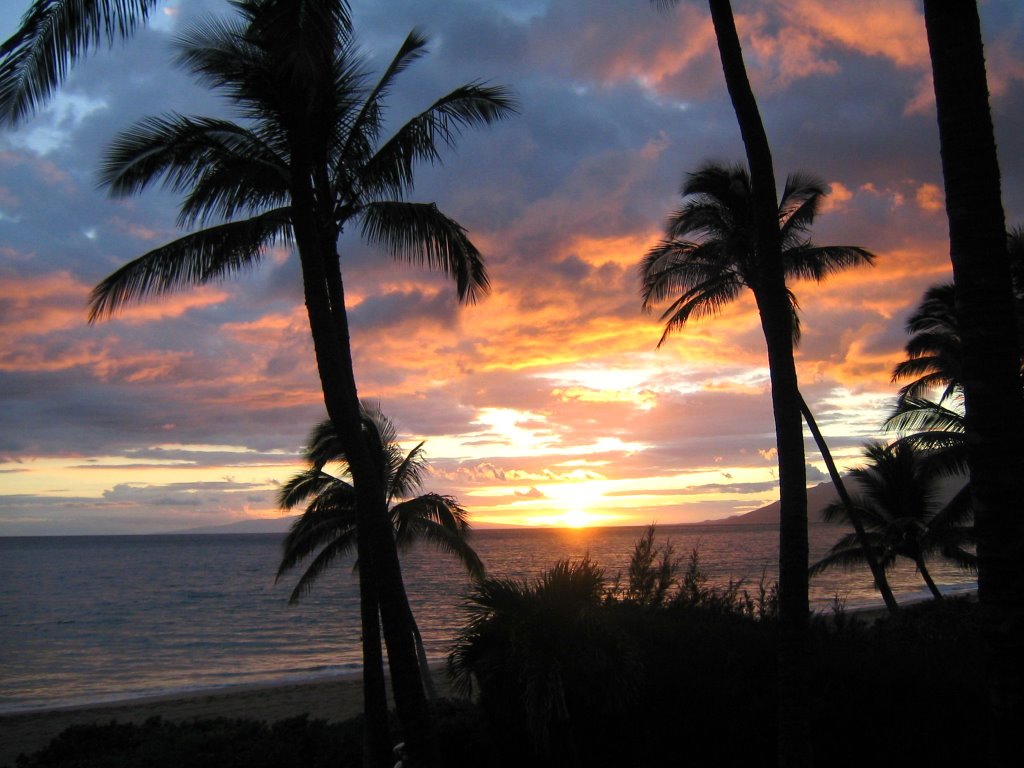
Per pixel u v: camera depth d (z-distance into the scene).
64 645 47.88
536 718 7.05
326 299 8.67
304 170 8.80
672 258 20.30
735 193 18.34
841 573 80.44
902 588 65.06
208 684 33.62
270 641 47.84
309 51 6.85
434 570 103.12
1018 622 4.55
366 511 8.40
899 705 7.27
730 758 7.55
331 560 20.09
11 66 6.16
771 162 8.21
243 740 12.75
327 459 18.91
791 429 7.81
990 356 4.79
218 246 10.55
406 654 8.19
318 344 8.56
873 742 7.17
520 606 7.59
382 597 8.27
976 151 4.95
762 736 7.48
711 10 8.45
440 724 9.00
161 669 38.81
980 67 5.04
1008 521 4.63
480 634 8.12
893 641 8.45
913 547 30.56
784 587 7.34
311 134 9.34
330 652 43.06
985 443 4.74
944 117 5.07
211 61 8.74
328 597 75.75
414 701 8.12
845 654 8.00
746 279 19.28
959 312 4.95
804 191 20.14
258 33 7.97
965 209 4.93
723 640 8.43
